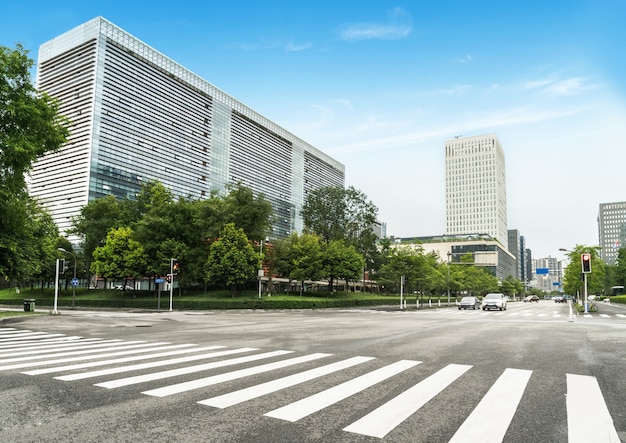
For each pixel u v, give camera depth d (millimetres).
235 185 54344
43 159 70438
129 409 5602
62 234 65250
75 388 6758
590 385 7125
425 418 5254
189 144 83688
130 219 55281
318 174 131875
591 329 18781
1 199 22812
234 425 4953
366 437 4574
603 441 4492
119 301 46656
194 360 9570
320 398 6188
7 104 21469
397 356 10383
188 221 49656
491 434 4684
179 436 4590
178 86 82250
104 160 66250
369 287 103000
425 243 145750
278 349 11602
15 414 5387
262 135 107062
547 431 4789
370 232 71500
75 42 69938
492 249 137500
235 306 41938
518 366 8992
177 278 49062
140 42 74625
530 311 42562
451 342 13562
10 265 26672
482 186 171625
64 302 51344
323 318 28438
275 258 55188
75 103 67875
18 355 10312
